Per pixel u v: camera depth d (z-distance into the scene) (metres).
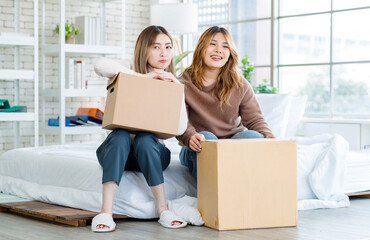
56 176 3.46
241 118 3.37
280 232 2.70
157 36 3.11
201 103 3.25
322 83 6.05
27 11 6.01
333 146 3.51
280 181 2.84
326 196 3.47
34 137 5.91
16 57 5.91
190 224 2.91
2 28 5.88
